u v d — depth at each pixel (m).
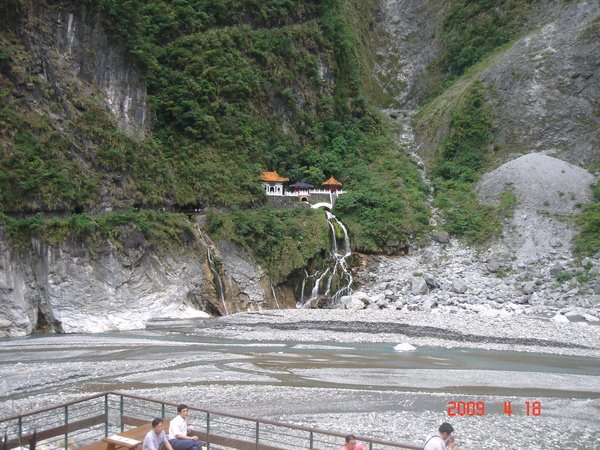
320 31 85.25
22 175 47.91
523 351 37.50
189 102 66.31
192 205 61.75
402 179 75.38
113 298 46.94
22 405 25.28
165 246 52.12
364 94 93.62
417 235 66.62
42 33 54.38
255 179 66.69
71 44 56.72
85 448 17.09
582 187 67.19
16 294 43.62
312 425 22.91
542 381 30.30
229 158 67.06
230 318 48.50
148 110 63.56
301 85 80.62
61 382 29.55
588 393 28.19
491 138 79.44
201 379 30.28
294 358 35.53
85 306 45.56
